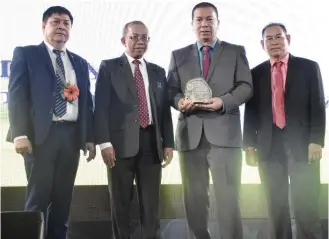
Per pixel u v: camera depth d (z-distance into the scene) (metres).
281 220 3.54
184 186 3.47
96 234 3.92
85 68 3.49
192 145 3.41
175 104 3.43
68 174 3.35
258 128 3.57
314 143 3.51
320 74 3.57
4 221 2.65
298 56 3.87
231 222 3.36
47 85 3.31
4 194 3.96
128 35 3.46
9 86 3.28
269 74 3.58
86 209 3.99
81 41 4.04
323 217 3.95
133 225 3.83
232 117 3.41
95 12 4.09
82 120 3.36
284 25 3.84
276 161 3.53
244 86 3.36
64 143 3.30
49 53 3.40
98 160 4.01
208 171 3.46
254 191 4.03
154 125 3.39
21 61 3.30
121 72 3.44
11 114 3.23
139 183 3.38
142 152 3.37
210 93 3.36
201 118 3.41
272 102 3.55
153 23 4.07
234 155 3.39
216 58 3.45
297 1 4.03
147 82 3.47
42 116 3.28
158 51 4.05
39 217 2.69
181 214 3.99
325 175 3.98
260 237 3.87
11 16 4.00
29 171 3.31
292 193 3.57
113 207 3.38
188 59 3.50
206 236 3.46
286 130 3.52
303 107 3.54
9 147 3.98
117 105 3.41
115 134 3.39
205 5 3.50
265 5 4.04
